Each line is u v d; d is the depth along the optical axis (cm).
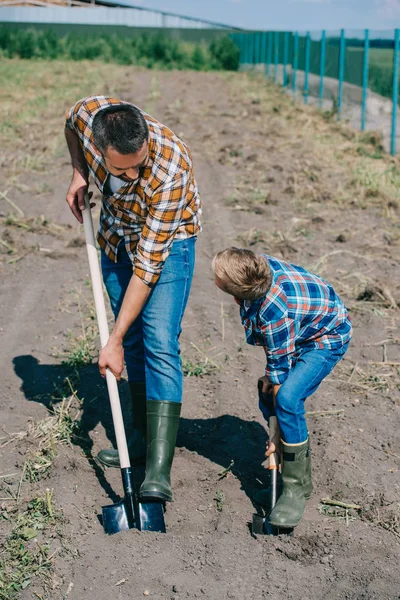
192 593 276
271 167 992
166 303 313
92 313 526
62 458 355
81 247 675
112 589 278
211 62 3494
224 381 438
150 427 318
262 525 307
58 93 1817
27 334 496
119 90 1955
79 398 418
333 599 274
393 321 521
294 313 290
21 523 310
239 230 729
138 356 344
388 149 1238
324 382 438
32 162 964
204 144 1152
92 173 305
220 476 350
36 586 279
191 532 311
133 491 311
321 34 1736
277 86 2284
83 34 3656
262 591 277
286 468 310
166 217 289
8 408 405
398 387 432
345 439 376
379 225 752
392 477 346
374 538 306
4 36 3412
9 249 655
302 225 743
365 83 1355
